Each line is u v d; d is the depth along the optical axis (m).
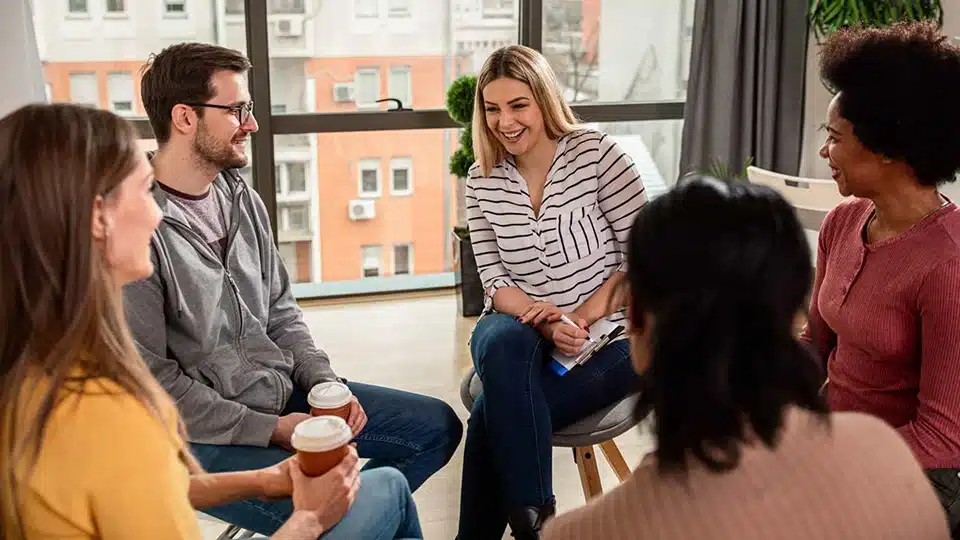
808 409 0.97
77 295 1.11
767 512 0.92
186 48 1.95
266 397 2.04
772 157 4.52
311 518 1.49
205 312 1.95
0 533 1.14
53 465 1.09
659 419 0.96
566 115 2.44
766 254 0.93
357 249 4.68
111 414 1.11
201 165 1.99
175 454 1.19
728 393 0.93
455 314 4.35
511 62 2.32
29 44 3.70
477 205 2.46
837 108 1.61
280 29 4.26
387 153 4.56
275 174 4.38
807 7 4.36
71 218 1.11
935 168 1.55
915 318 1.59
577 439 2.12
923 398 1.56
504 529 2.25
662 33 4.64
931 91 1.50
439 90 4.54
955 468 1.54
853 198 1.80
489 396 2.09
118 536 1.12
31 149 1.10
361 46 4.38
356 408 2.01
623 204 2.36
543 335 2.25
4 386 1.11
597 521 0.96
